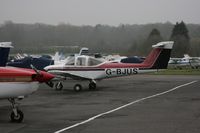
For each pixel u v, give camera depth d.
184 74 51.25
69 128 13.12
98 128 13.09
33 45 112.25
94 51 131.50
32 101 21.56
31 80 14.35
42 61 36.81
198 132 12.21
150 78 43.31
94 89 29.09
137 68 29.11
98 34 135.88
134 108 18.25
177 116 15.64
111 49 131.38
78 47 126.25
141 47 119.19
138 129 12.83
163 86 31.84
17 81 14.16
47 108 18.47
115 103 20.38
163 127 13.13
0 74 14.08
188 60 70.88
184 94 25.12
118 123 14.07
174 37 119.94
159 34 121.94
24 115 16.16
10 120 14.83
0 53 15.20
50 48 118.06
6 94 14.13
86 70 28.77
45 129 12.95
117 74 29.03
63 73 28.16
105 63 29.17
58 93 26.42
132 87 30.98
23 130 12.80
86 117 15.59
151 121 14.44
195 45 119.44
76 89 28.02
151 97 23.34
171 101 21.11
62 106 19.22
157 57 29.36
